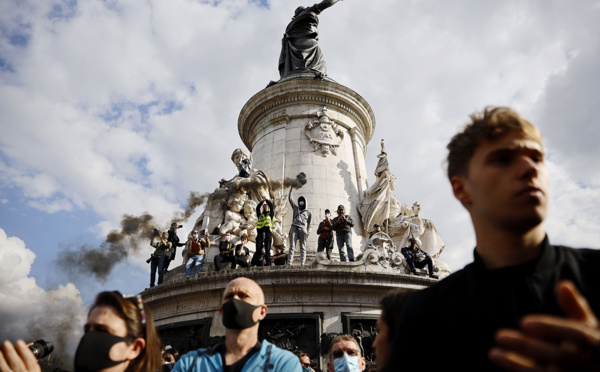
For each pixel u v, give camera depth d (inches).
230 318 128.1
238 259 464.4
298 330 374.0
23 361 85.7
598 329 36.1
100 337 100.0
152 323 112.6
